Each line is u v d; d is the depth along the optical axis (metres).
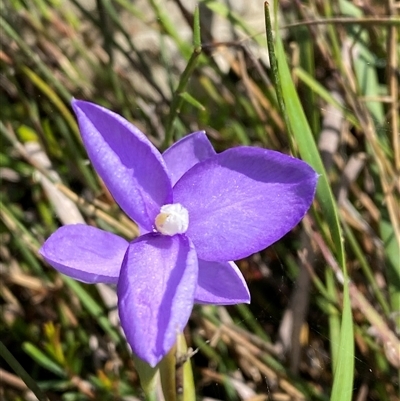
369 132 0.18
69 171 0.21
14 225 0.20
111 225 0.20
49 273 0.21
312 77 0.20
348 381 0.13
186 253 0.12
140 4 0.25
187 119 0.22
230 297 0.12
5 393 0.19
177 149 0.13
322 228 0.16
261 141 0.21
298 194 0.12
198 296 0.12
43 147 0.22
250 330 0.20
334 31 0.20
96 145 0.11
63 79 0.22
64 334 0.20
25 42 0.21
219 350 0.20
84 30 0.24
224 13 0.20
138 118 0.23
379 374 0.18
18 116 0.23
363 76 0.20
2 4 0.22
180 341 0.12
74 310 0.20
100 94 0.22
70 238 0.12
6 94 0.23
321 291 0.18
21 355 0.21
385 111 0.22
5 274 0.20
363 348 0.18
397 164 0.19
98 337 0.20
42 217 0.21
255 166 0.12
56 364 0.18
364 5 0.20
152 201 0.12
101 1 0.21
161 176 0.12
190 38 0.25
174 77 0.25
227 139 0.22
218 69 0.21
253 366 0.19
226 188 0.12
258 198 0.12
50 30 0.24
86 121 0.11
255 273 0.21
